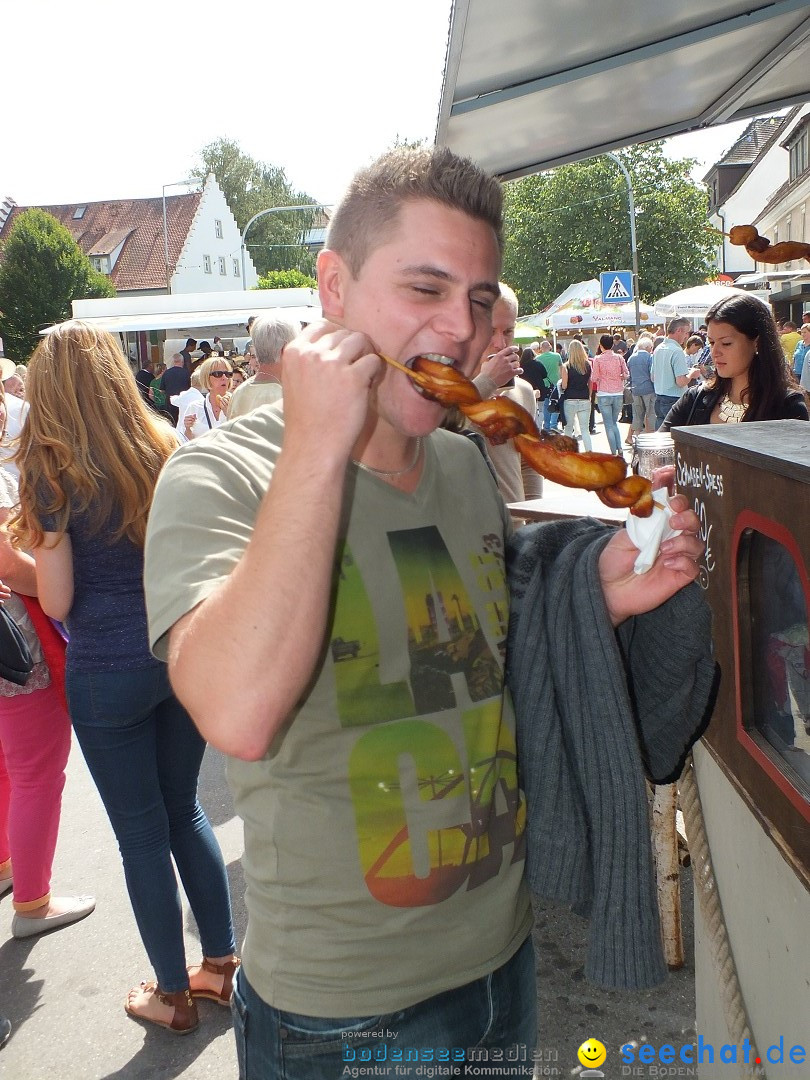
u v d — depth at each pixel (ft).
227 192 217.77
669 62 10.19
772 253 6.28
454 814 4.12
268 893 4.08
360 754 3.99
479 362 4.39
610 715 4.41
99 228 185.78
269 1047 4.12
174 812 8.91
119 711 7.97
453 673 4.25
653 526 4.22
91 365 7.85
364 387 3.44
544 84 9.96
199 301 71.10
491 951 4.29
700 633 4.62
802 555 4.36
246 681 3.27
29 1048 8.77
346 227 4.11
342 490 3.45
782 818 4.81
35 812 10.35
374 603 4.10
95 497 7.70
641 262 145.28
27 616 9.96
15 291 147.54
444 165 4.00
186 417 25.04
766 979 5.28
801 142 106.63
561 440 4.18
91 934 10.52
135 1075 8.36
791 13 9.28
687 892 10.52
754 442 5.38
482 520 4.72
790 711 4.91
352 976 3.98
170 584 3.61
